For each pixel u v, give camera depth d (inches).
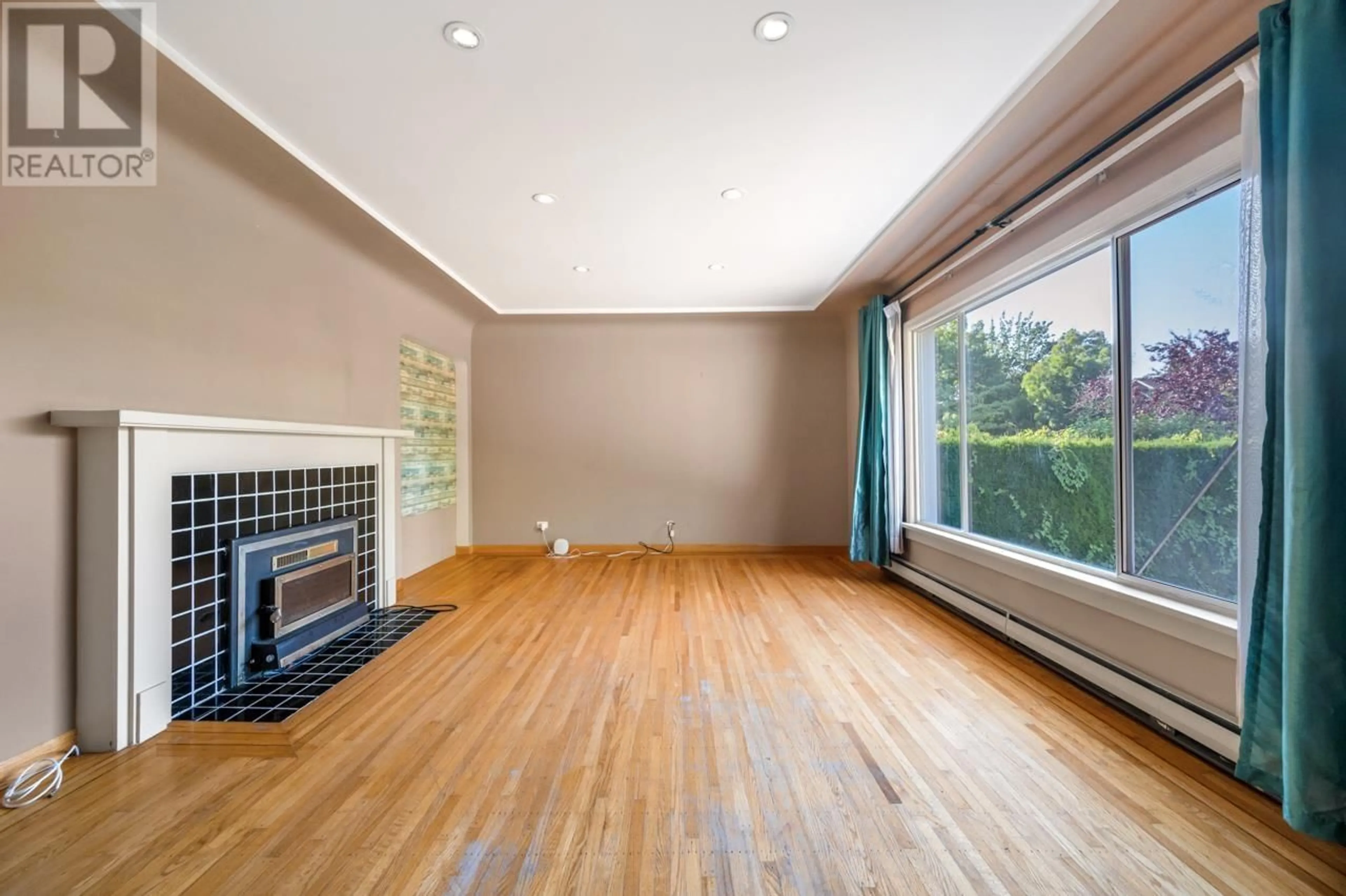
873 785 59.4
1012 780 60.0
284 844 50.4
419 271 142.6
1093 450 87.8
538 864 47.9
